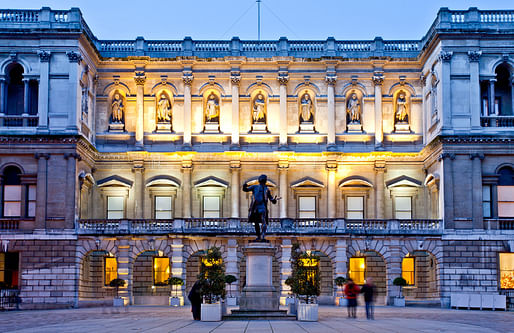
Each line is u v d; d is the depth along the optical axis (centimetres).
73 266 5894
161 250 6022
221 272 3897
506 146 5944
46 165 5953
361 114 6731
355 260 6456
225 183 6550
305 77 6725
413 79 6750
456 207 5931
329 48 6731
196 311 3744
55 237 5894
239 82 6688
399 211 6594
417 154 6556
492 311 5212
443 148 5959
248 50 6769
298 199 6600
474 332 3016
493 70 6072
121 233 5972
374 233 6012
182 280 5916
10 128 5966
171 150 6638
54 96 6019
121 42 6762
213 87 6725
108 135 6644
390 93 6744
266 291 3744
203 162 6594
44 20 6091
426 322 3672
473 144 5944
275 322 3469
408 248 6000
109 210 6556
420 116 6712
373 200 6569
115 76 6706
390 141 6700
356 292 3975
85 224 6009
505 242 5884
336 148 6625
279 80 6675
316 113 6712
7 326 3478
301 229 6019
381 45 6775
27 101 6047
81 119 6184
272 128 6681
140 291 6362
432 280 6219
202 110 6700
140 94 6656
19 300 5816
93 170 6575
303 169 6625
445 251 5903
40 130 5959
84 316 4350
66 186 5934
